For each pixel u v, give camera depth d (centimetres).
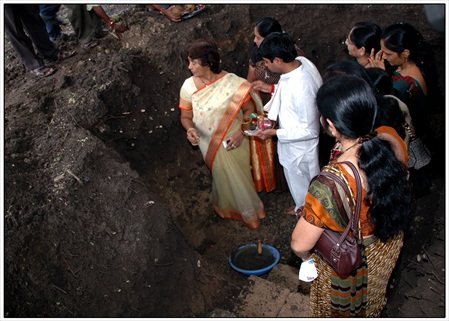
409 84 293
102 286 284
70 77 417
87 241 298
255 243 440
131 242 308
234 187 421
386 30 302
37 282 267
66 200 311
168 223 339
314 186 200
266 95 398
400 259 342
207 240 443
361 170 195
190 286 322
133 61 435
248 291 344
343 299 231
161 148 438
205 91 376
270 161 435
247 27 505
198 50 353
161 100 441
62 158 341
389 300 313
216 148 397
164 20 496
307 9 515
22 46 414
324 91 194
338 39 509
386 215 198
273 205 470
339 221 202
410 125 257
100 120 392
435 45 456
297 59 335
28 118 376
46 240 286
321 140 457
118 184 336
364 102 187
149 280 302
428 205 375
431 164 393
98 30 466
